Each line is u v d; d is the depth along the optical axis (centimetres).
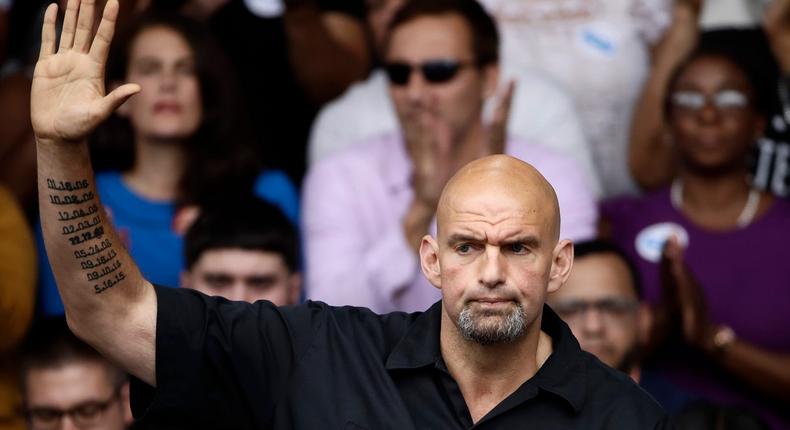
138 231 1814
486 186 1031
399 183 1845
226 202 1747
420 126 1789
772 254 1856
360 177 1850
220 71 1856
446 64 1783
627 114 2066
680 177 1925
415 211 1764
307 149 2069
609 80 2056
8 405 1678
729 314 1839
